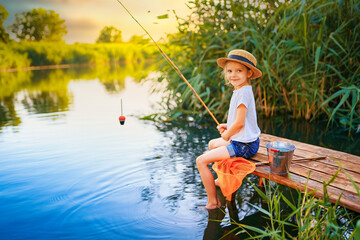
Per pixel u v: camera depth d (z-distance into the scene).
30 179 2.76
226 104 5.14
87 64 20.72
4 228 2.03
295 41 4.27
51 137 4.03
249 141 2.32
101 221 2.09
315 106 4.59
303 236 1.69
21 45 18.42
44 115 5.34
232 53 2.34
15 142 3.82
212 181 2.26
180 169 2.94
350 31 4.30
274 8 4.63
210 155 2.28
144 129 4.42
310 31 4.45
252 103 2.33
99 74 13.27
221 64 2.46
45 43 19.72
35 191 2.53
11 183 2.69
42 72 14.96
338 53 4.30
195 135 4.07
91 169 2.97
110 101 6.71
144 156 3.30
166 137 4.00
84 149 3.54
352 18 4.19
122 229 2.00
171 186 2.60
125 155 3.34
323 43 4.17
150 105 6.24
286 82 4.81
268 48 4.37
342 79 4.21
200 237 1.91
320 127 4.20
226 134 2.31
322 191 1.90
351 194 1.85
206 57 5.36
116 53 21.72
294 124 4.39
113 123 4.76
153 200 2.38
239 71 2.31
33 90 8.55
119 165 3.06
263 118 4.77
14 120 4.99
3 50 17.06
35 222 2.09
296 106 4.71
